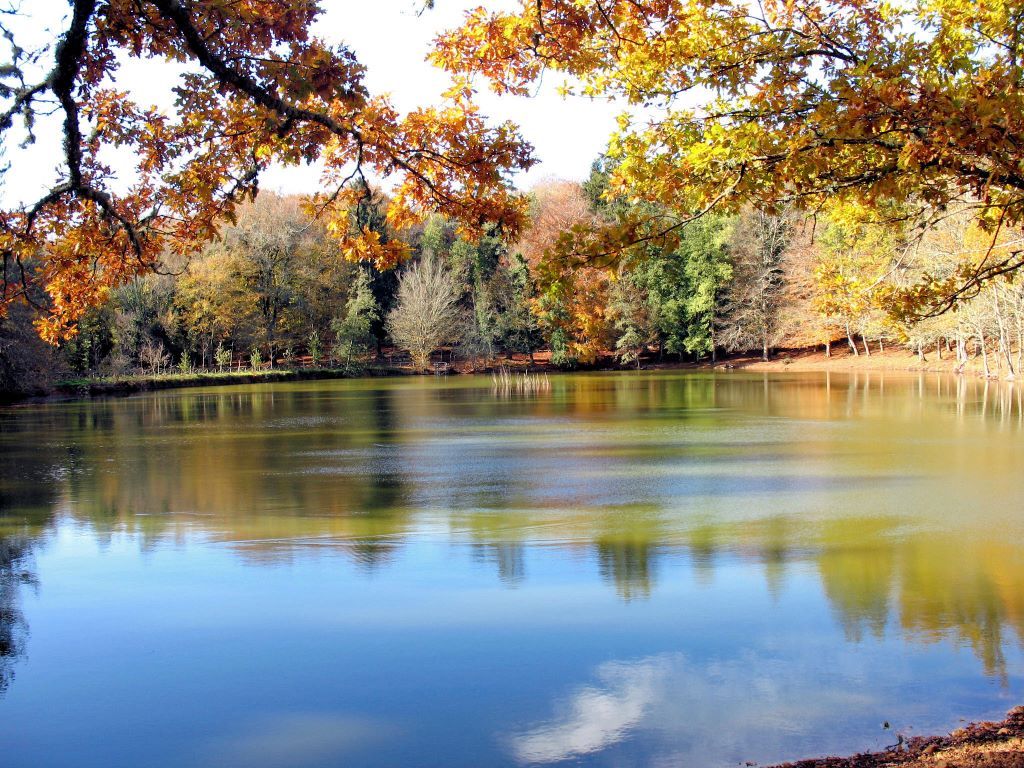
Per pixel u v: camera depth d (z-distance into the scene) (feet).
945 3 26.81
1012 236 54.60
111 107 27.04
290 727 23.52
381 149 25.44
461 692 25.46
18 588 36.63
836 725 22.65
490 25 26.22
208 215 28.02
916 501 53.16
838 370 217.77
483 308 257.34
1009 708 23.38
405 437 92.58
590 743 22.18
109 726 23.86
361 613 32.68
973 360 198.80
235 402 146.30
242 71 23.91
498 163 26.00
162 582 37.29
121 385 169.68
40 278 29.25
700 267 245.65
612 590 35.22
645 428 97.60
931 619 30.91
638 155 29.43
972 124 20.72
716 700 24.49
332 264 250.78
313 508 54.03
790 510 51.31
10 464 74.18
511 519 50.16
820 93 23.99
